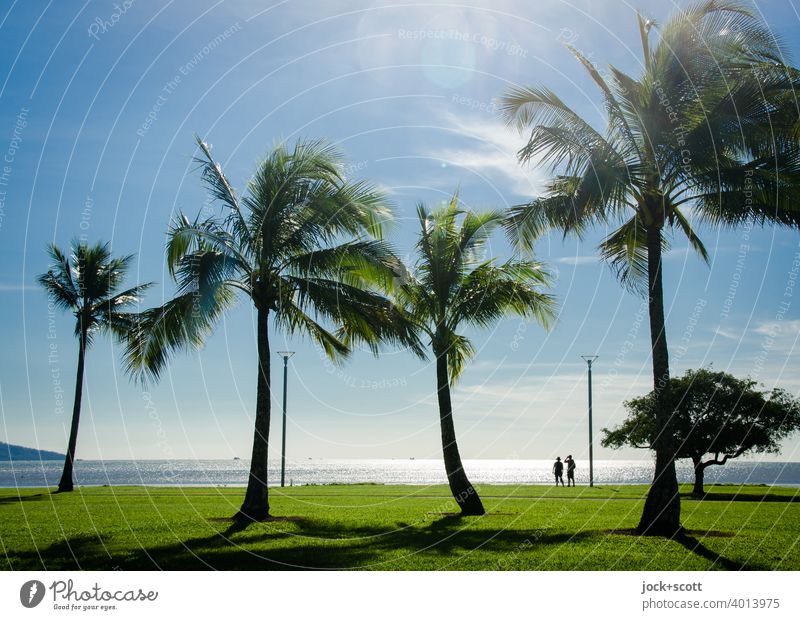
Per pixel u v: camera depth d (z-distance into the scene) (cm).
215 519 2047
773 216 1736
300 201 2019
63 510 2372
